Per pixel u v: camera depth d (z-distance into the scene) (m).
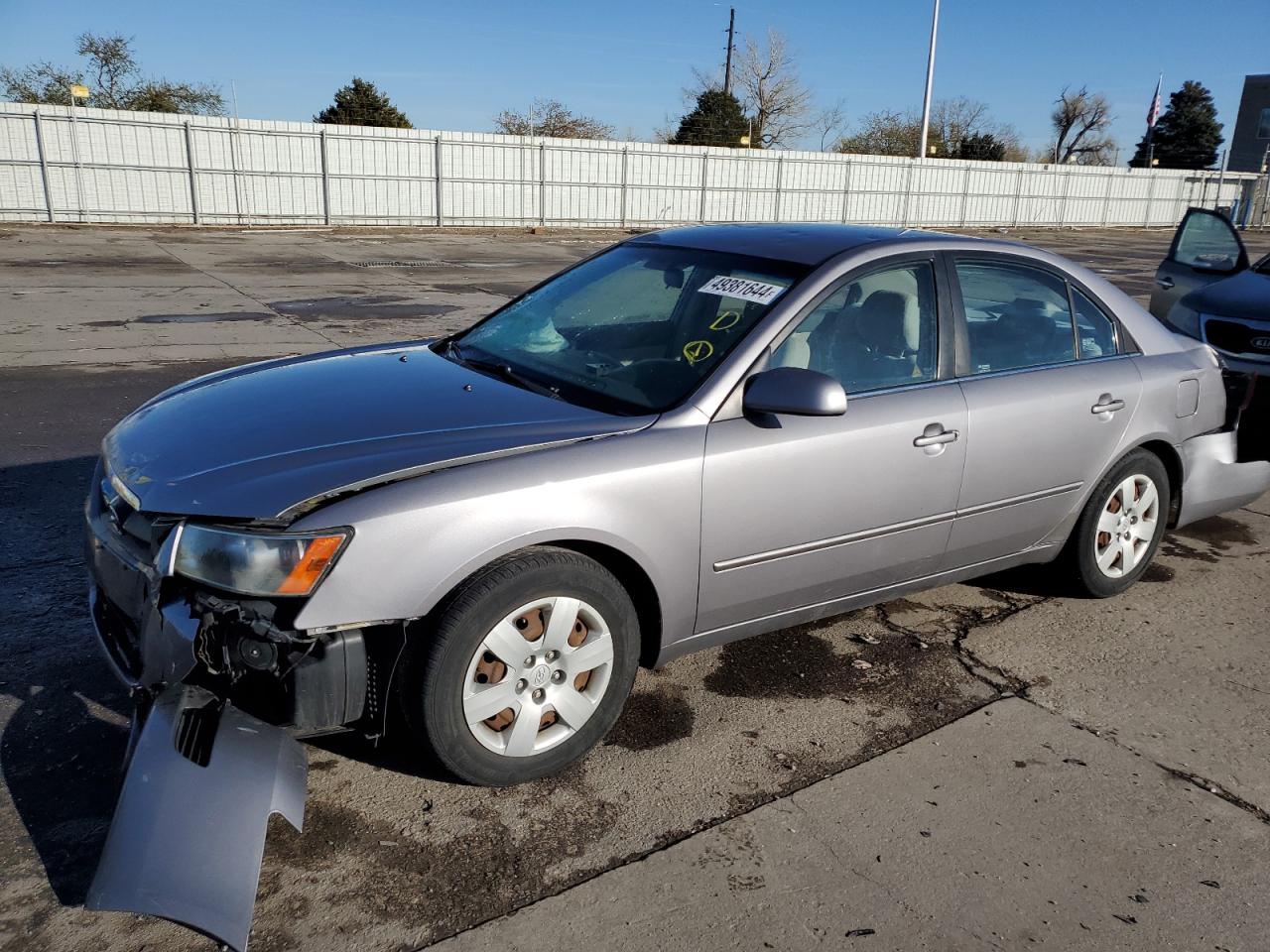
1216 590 4.62
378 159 27.97
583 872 2.56
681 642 3.18
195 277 15.83
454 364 3.63
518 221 30.45
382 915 2.38
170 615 2.50
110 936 2.28
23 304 12.03
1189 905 2.54
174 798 2.28
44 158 24.14
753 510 3.11
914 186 36.97
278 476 2.62
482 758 2.78
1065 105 67.38
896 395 3.46
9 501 5.08
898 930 2.41
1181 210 43.91
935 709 3.45
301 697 2.56
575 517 2.75
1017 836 2.78
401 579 2.54
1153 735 3.35
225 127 25.92
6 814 2.66
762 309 3.29
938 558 3.71
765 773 3.03
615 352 3.44
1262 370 6.33
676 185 32.56
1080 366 4.05
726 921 2.41
